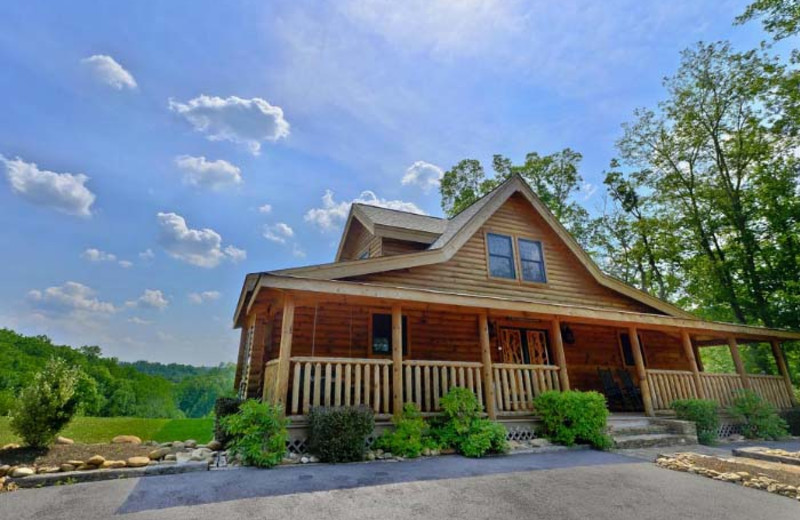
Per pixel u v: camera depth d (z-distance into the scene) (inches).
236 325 474.0
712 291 735.7
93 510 145.2
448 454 255.0
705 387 400.5
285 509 146.7
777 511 153.4
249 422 223.3
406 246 452.1
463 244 400.2
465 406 268.2
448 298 294.2
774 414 394.9
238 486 175.6
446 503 156.2
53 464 201.2
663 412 369.1
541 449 273.3
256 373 355.9
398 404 265.9
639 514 148.9
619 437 302.5
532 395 346.3
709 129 729.0
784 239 635.5
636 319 375.6
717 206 722.2
